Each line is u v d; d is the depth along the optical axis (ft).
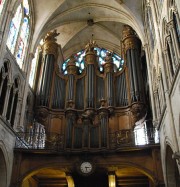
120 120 72.84
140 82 75.05
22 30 70.64
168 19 48.91
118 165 56.49
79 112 72.90
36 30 76.95
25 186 67.97
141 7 77.20
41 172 66.03
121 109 74.13
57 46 86.53
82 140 59.16
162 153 53.88
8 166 55.01
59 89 79.61
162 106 56.08
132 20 77.87
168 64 49.49
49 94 77.05
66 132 61.36
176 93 42.52
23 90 67.21
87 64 83.10
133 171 64.08
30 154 58.59
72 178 63.57
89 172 55.52
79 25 92.53
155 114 61.93
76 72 82.74
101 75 81.56
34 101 77.46
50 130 72.49
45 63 81.66
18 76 65.05
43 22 77.56
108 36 95.91
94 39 97.86
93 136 59.82
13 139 58.54
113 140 61.77
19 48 68.28
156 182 53.21
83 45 98.12
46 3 78.07
